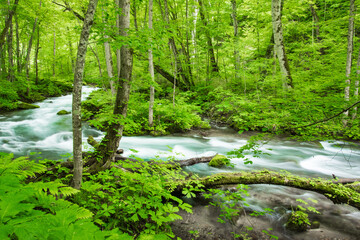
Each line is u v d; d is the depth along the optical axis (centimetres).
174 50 1248
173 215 245
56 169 404
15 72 1648
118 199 294
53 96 1820
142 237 200
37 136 922
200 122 1196
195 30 1573
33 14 1263
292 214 369
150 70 946
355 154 754
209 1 1441
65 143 852
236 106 1111
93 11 268
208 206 412
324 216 383
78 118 277
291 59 1334
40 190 170
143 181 310
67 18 1227
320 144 870
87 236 117
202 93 1470
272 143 912
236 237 331
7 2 1196
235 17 1445
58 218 127
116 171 361
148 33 342
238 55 1223
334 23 1265
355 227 354
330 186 415
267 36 1362
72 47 1945
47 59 2239
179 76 1574
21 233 102
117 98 418
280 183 431
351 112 354
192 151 805
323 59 1159
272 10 816
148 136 1012
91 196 295
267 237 334
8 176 165
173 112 1083
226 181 444
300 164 663
